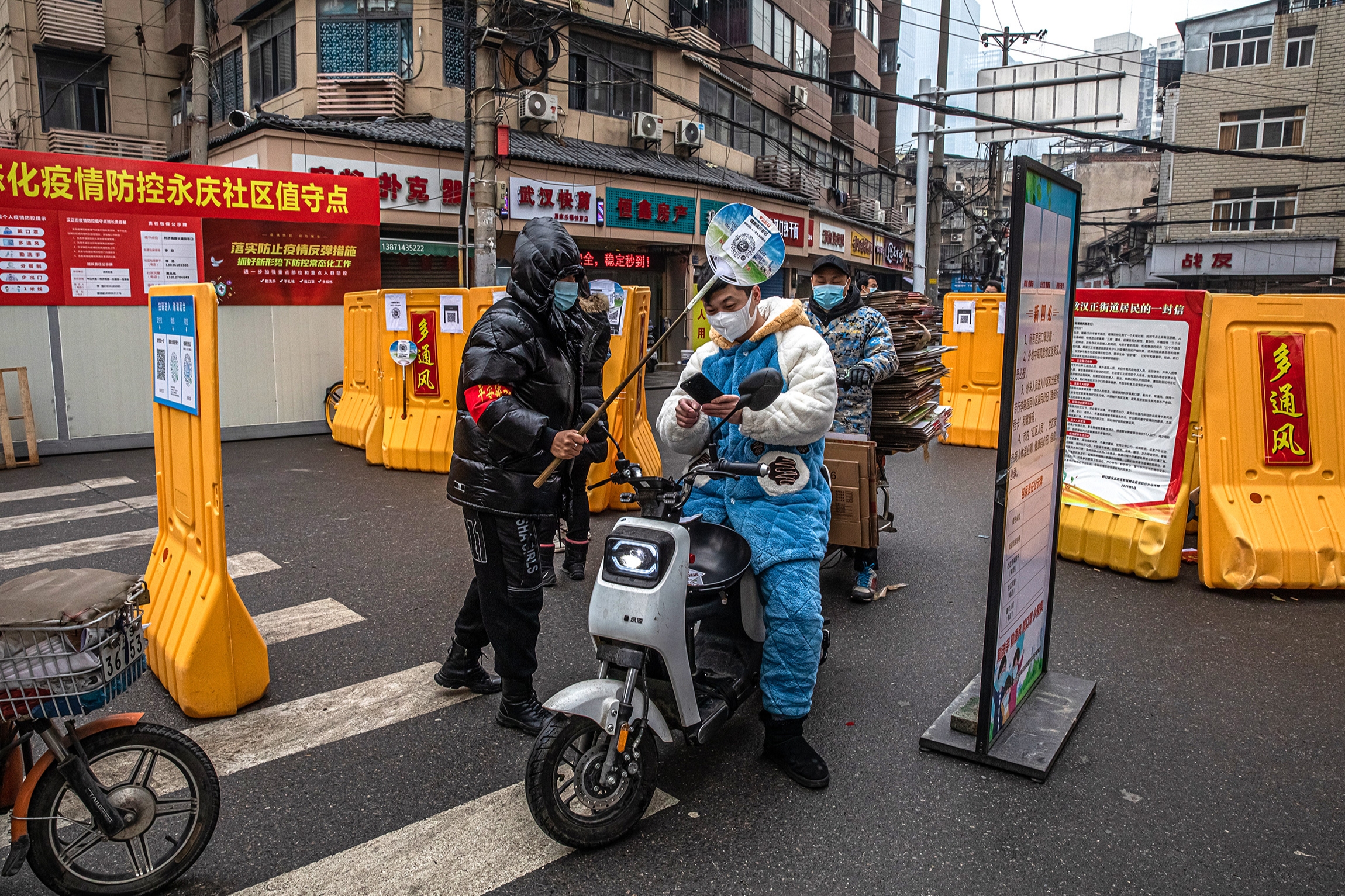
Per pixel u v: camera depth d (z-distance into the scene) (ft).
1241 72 102.32
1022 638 11.46
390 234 51.57
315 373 36.11
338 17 54.03
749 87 80.33
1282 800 9.93
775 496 10.46
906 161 136.77
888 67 119.75
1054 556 12.42
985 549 20.18
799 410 9.96
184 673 11.62
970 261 128.06
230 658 11.85
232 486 26.03
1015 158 9.11
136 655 7.98
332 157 47.55
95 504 23.76
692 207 67.82
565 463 11.09
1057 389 11.49
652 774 9.27
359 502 24.06
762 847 9.02
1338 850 9.00
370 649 14.17
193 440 12.17
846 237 94.27
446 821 9.53
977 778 10.41
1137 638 14.90
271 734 11.46
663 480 9.40
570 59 63.16
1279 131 101.50
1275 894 8.31
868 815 9.62
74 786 7.70
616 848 9.04
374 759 10.83
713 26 80.33
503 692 11.49
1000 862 8.79
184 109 69.36
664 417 11.41
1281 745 11.22
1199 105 104.53
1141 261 125.08
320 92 53.67
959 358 35.65
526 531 10.63
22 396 28.78
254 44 59.36
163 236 32.04
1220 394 17.78
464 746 11.15
